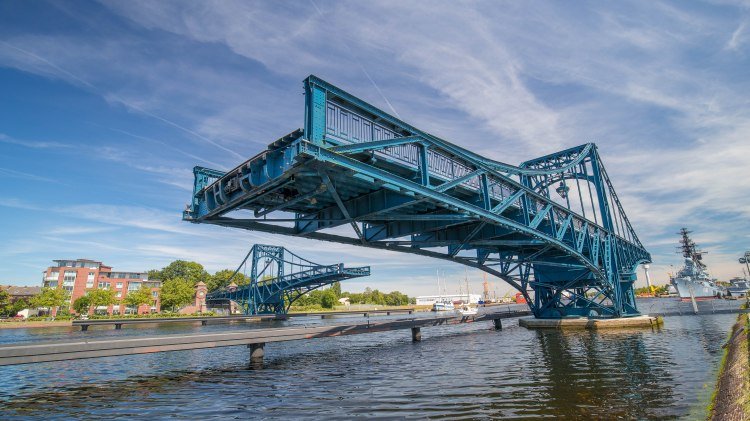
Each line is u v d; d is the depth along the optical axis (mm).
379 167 19172
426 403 14250
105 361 27141
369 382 18391
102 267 123625
